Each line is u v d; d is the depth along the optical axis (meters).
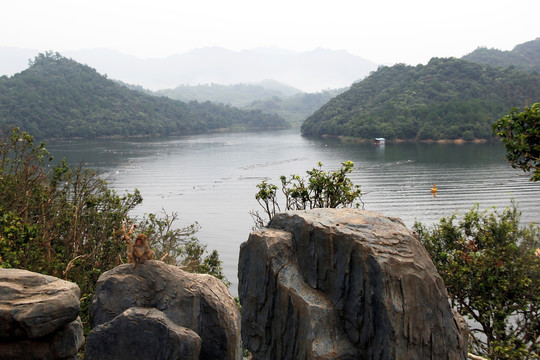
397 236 10.84
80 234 22.83
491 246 19.75
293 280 11.29
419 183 103.94
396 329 9.84
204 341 10.73
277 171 133.00
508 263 18.64
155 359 9.59
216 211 87.69
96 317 10.55
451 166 125.00
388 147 177.12
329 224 11.27
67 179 26.69
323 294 11.02
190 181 119.06
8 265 15.67
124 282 10.67
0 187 22.89
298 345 10.80
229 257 58.94
